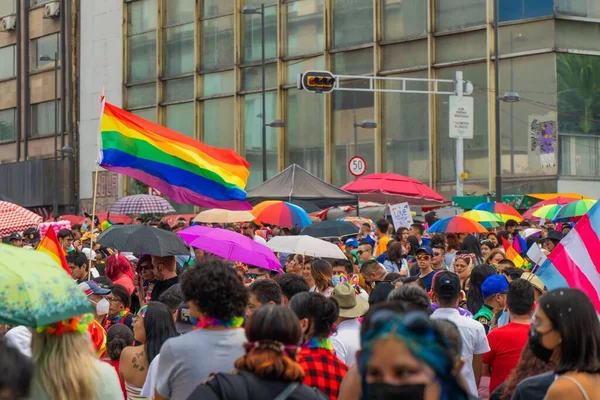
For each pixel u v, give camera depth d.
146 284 16.69
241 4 66.19
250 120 65.81
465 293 16.27
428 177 56.62
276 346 6.24
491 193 50.78
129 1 73.00
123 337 10.53
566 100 52.66
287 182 30.64
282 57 63.91
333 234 23.75
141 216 43.22
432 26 56.47
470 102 40.25
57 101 78.00
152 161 16.86
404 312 4.57
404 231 25.14
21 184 78.25
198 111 68.38
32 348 6.90
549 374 6.89
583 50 53.00
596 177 53.38
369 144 59.69
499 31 53.78
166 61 70.81
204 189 17.17
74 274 16.12
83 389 6.80
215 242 16.00
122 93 73.25
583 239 10.43
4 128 83.88
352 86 60.38
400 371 4.36
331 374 7.96
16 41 82.31
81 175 76.75
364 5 59.84
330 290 13.64
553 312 6.46
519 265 20.25
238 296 7.65
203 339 7.59
